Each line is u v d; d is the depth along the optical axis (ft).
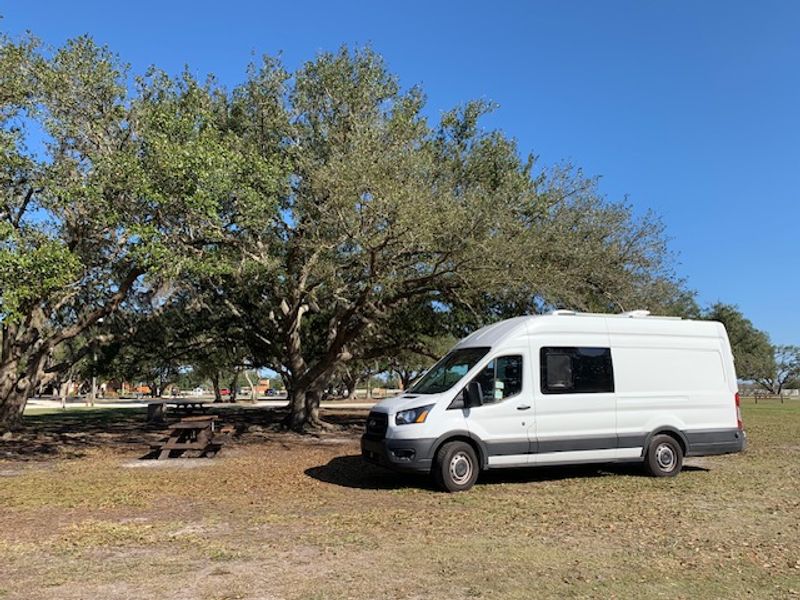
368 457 34.14
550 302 56.80
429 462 31.19
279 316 75.82
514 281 52.47
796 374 269.85
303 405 72.28
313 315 87.76
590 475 36.83
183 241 46.52
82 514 26.73
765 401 192.54
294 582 17.40
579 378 34.83
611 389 35.35
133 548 21.09
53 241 41.06
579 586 17.10
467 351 35.94
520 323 34.88
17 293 36.27
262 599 16.03
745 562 19.43
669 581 17.57
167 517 26.02
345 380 204.44
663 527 24.03
